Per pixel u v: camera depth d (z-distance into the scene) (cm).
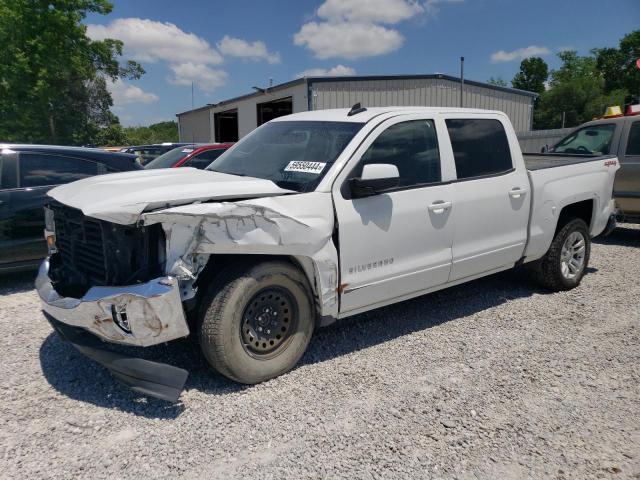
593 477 269
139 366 318
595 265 697
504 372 381
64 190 380
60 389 352
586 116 5931
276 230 338
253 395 345
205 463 276
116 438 296
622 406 336
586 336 449
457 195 445
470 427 311
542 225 525
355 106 449
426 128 439
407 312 506
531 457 284
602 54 6506
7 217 578
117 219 304
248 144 470
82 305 315
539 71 8100
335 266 373
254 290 338
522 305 529
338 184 375
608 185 604
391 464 277
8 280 640
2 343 429
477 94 2236
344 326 468
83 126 3312
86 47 3191
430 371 382
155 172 418
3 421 312
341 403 336
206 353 335
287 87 2052
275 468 272
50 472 267
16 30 2869
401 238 409
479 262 475
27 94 2933
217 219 317
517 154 505
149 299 300
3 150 594
